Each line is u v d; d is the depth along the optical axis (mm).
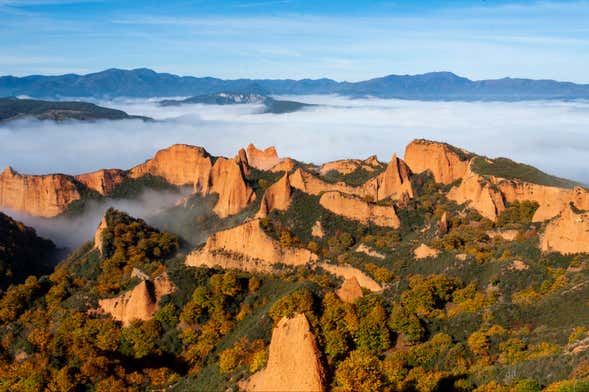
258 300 87375
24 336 87000
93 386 70938
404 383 57125
